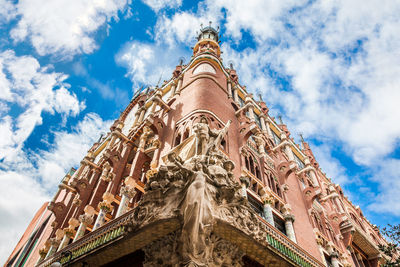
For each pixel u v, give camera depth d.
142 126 23.48
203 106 20.62
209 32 36.84
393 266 19.09
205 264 9.54
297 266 12.42
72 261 13.14
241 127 22.70
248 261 12.05
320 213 28.06
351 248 28.53
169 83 30.50
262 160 22.86
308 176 32.59
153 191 11.36
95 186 24.42
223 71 28.58
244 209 11.72
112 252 11.88
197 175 10.96
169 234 10.67
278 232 13.34
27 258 26.52
